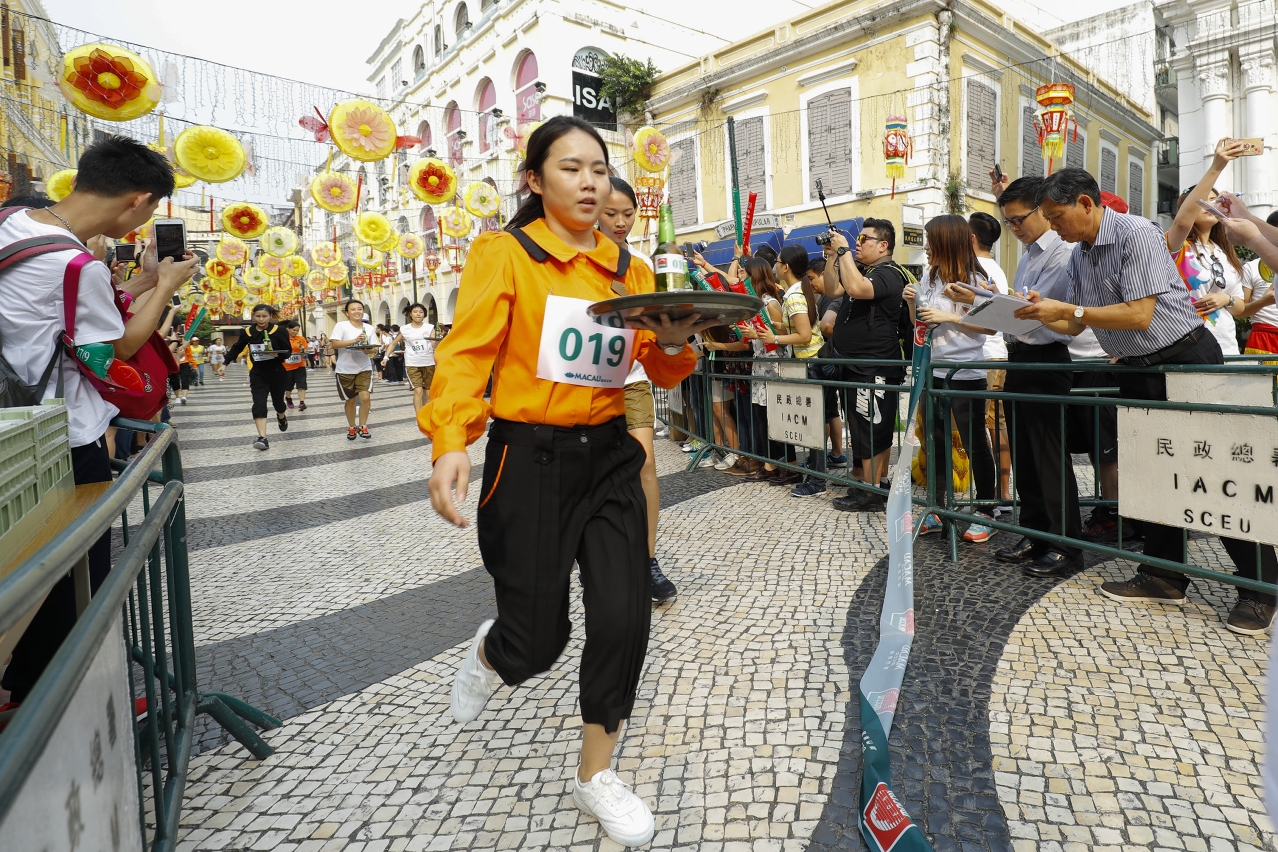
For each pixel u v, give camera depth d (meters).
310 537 4.56
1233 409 2.51
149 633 1.50
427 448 7.85
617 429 1.75
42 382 2.04
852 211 14.33
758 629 2.82
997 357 4.47
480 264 1.65
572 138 1.67
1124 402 2.85
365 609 3.28
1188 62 13.65
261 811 1.90
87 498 1.66
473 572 3.71
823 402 4.46
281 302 26.44
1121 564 3.34
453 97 23.45
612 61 18.31
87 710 0.98
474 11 22.41
